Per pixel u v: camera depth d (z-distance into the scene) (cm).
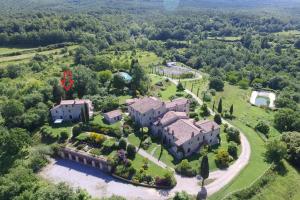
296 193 10719
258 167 11238
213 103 16988
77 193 9675
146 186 10412
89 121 13875
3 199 9744
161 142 12544
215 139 12625
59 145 12406
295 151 12081
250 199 9944
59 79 17712
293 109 17600
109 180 10900
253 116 16025
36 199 9375
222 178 10606
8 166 11594
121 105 15338
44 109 14475
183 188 10194
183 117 13312
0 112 14675
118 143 12006
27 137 12606
